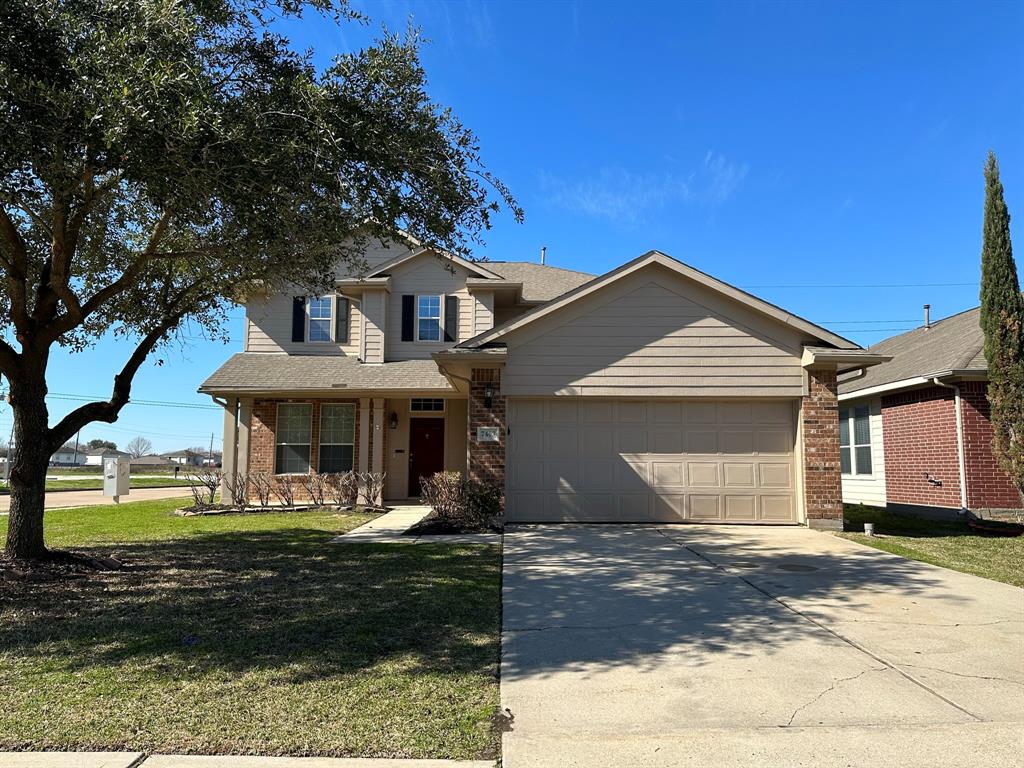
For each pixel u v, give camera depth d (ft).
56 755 10.95
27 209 23.88
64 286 25.20
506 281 56.29
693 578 24.57
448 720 12.41
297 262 29.35
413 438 56.54
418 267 58.08
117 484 59.52
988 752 11.30
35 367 26.02
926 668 15.33
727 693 13.85
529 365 38.86
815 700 13.48
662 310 39.22
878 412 54.19
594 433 39.47
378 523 41.37
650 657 16.05
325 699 13.30
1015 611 20.24
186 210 23.97
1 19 19.15
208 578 24.29
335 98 23.77
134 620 18.79
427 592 22.21
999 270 39.19
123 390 29.01
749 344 38.96
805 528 37.40
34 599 21.07
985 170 40.16
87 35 20.39
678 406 39.58
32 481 25.89
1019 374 38.09
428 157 26.50
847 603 21.12
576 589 22.80
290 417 55.16
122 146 19.67
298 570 25.80
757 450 39.29
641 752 11.27
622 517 38.99
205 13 24.09
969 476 42.83
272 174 22.68
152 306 32.91
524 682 14.40
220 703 13.05
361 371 54.39
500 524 36.94
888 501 52.42
